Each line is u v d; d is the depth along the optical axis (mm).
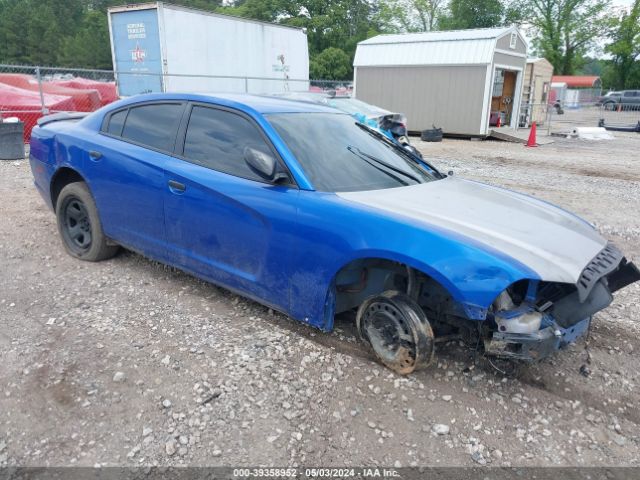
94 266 4832
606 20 62375
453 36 19781
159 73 14312
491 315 2895
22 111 11844
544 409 3020
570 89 56125
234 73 17609
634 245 6293
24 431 2666
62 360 3277
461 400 3049
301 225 3268
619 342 3842
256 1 57594
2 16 79938
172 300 4176
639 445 2768
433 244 2855
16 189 7711
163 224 4074
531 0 61844
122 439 2637
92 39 75188
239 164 3658
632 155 15453
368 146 4055
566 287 2977
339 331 3754
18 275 4570
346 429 2771
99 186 4488
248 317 3926
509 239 2967
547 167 12711
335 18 56656
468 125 19531
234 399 2965
